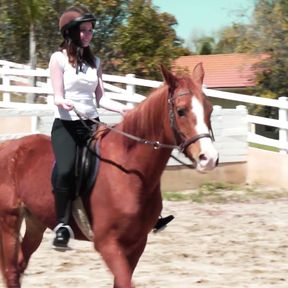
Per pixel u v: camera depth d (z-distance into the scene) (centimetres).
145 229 848
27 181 926
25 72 2705
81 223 879
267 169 2205
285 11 3847
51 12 3744
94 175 858
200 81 827
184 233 1540
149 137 838
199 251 1365
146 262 1270
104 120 2008
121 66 3831
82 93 895
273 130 4675
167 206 1883
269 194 2070
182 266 1242
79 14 879
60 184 869
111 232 838
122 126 869
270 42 3869
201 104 788
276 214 1781
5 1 3562
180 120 791
